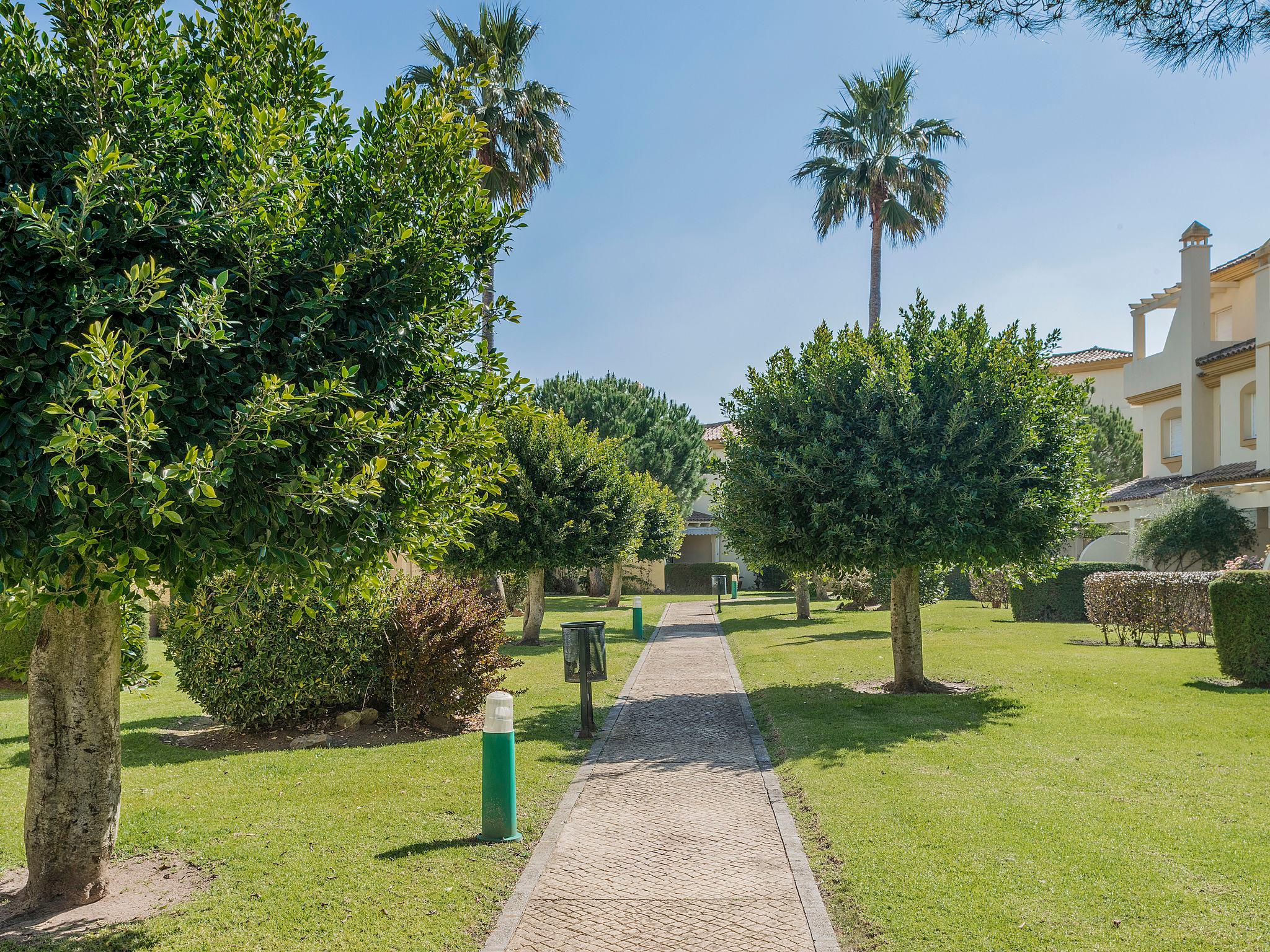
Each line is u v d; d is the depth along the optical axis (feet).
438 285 15.81
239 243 12.85
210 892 15.65
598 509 61.31
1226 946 12.64
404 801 21.24
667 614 93.35
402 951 13.26
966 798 20.25
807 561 37.32
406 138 15.31
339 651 28.99
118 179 12.01
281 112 13.29
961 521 33.19
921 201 83.76
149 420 10.32
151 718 33.78
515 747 27.58
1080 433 37.14
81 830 15.43
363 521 13.74
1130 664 40.22
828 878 16.12
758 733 30.40
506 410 17.29
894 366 35.60
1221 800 19.53
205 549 11.86
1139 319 90.27
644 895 15.52
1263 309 65.46
